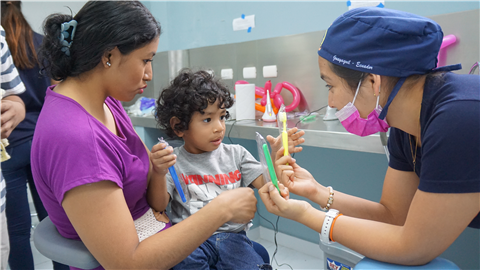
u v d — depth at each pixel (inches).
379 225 29.3
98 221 25.9
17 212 59.8
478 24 58.0
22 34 57.0
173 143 73.5
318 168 79.4
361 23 28.1
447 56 61.9
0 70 46.2
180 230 28.6
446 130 24.8
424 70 28.1
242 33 96.4
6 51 46.8
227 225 41.6
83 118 27.5
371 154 70.9
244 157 45.7
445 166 24.8
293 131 40.3
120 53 27.8
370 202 38.7
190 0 107.3
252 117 77.4
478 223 30.3
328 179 78.2
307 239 82.9
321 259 79.8
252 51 90.4
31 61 58.3
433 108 27.5
